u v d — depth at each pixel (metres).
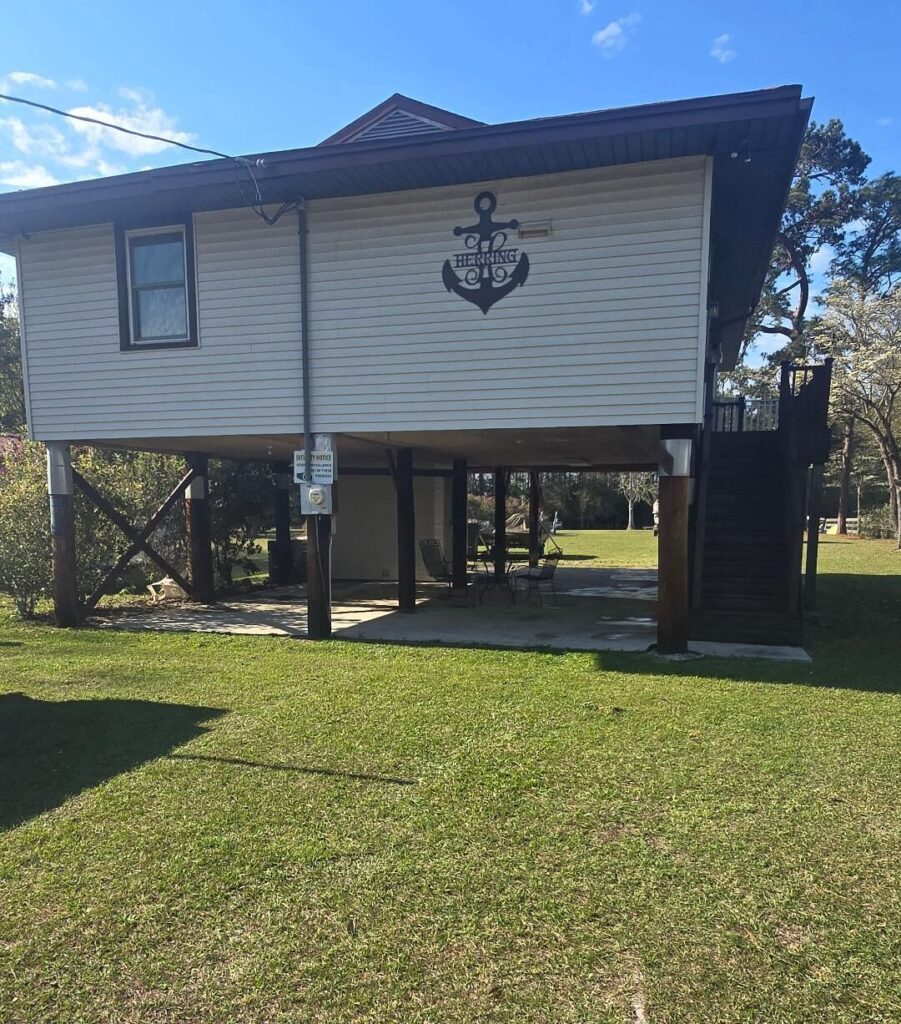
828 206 29.73
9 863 3.18
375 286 7.69
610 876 3.02
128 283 8.51
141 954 2.55
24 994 2.36
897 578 14.26
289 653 7.48
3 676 6.52
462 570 13.39
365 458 13.17
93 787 3.98
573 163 6.81
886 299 24.09
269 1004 2.31
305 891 2.93
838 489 40.94
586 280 7.06
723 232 8.60
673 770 4.13
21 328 8.92
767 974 2.43
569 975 2.43
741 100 5.70
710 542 9.16
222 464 13.29
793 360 29.22
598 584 14.15
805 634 8.47
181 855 3.22
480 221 7.32
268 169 7.01
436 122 9.42
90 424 8.78
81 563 10.54
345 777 4.07
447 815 3.58
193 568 11.72
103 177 7.60
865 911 2.79
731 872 3.06
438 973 2.44
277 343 8.07
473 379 7.46
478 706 5.41
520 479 41.72
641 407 6.99
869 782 3.98
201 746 4.60
